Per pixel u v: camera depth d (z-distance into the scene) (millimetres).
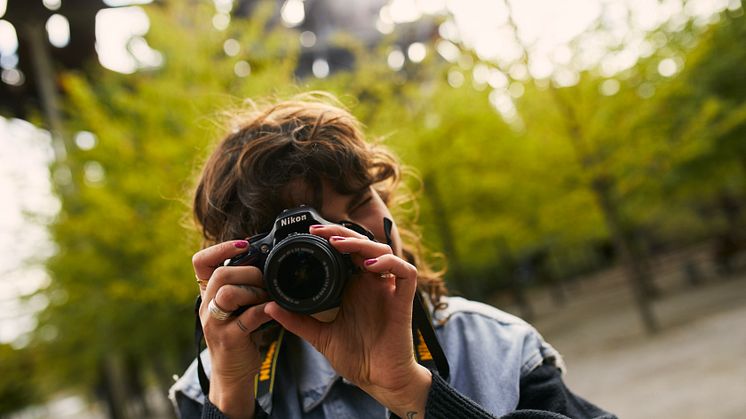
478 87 10594
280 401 1272
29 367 12273
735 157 13773
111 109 7785
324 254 1067
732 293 13547
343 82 9461
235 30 7719
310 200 1188
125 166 7219
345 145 1211
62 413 41031
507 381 1189
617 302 19016
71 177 7504
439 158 10641
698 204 24500
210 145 1676
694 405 5648
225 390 1191
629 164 10492
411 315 1130
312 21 11383
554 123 10469
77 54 11500
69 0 10156
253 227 1189
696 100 12320
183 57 7340
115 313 7848
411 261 1430
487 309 1343
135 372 18844
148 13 7453
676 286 18375
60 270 7566
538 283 37094
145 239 6980
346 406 1230
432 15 9961
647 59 10047
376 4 11195
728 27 12930
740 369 6574
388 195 1402
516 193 11977
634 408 6164
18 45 11133
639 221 17359
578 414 1171
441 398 1074
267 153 1181
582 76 10078
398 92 10609
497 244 18469
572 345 12375
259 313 1152
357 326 1140
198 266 1196
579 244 25641
